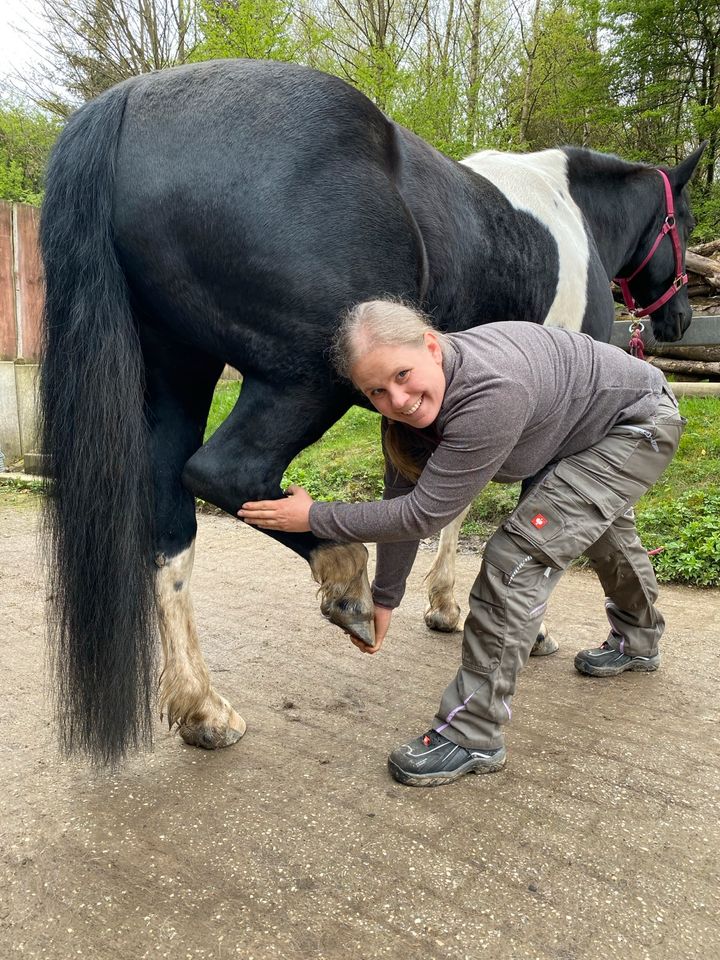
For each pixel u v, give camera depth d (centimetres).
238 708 237
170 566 204
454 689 200
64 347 167
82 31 1323
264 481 177
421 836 173
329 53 1161
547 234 239
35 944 141
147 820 178
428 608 310
